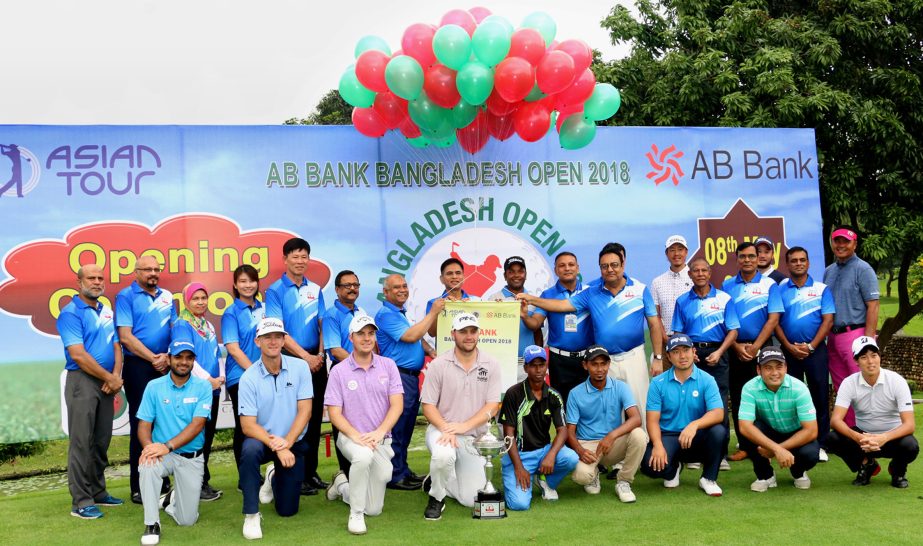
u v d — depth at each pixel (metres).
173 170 6.26
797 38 9.49
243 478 4.39
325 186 6.53
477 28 5.29
